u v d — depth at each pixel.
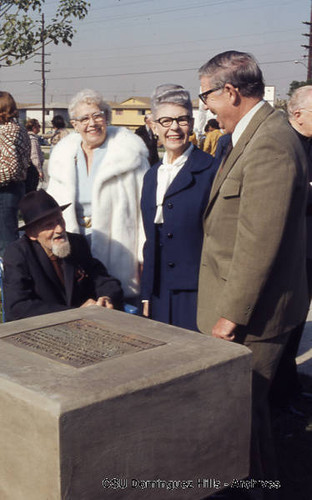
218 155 4.68
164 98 3.15
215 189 2.59
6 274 3.25
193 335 2.38
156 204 3.24
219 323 2.49
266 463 2.63
